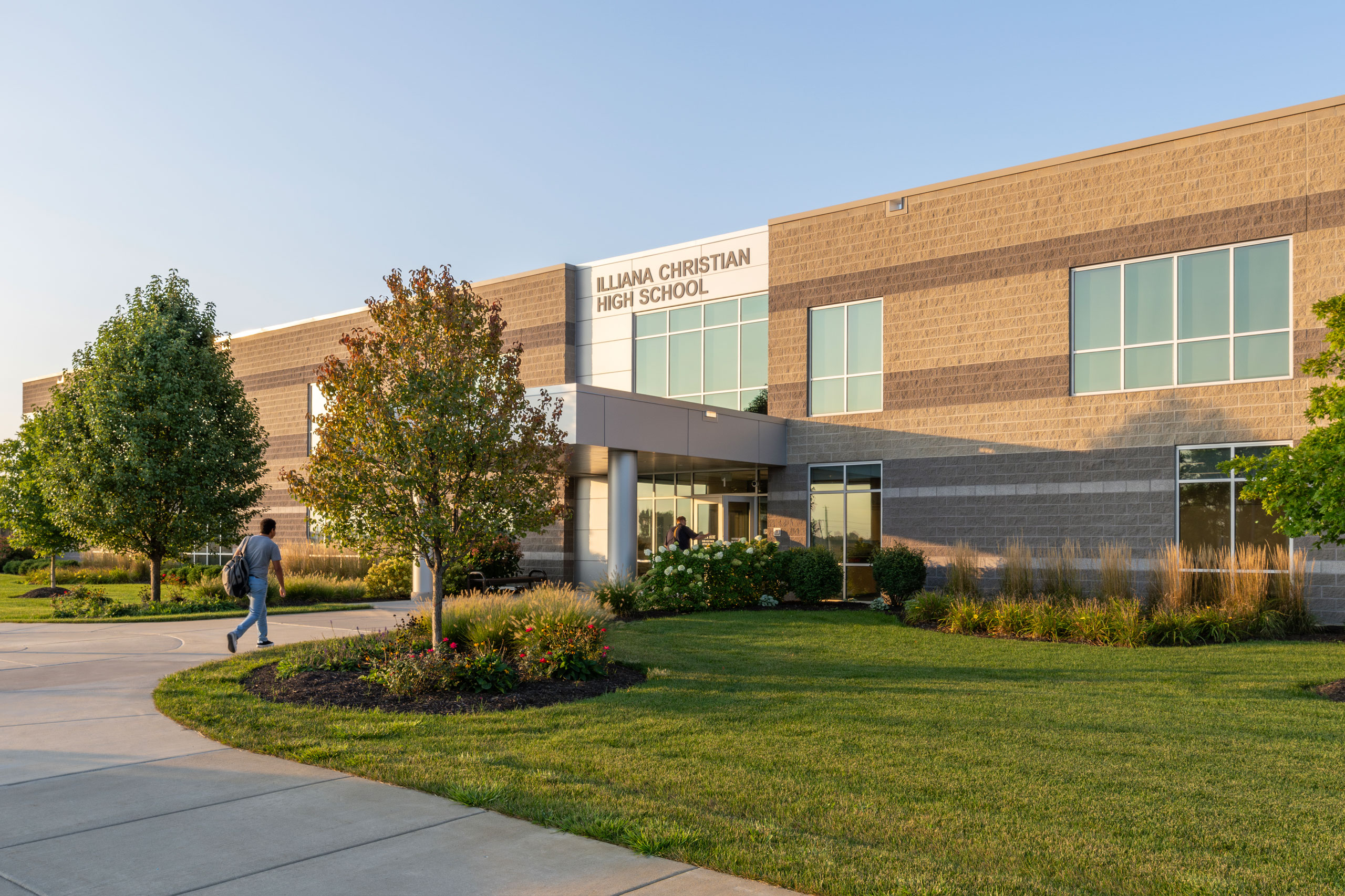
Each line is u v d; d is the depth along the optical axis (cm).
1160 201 1848
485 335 1059
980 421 2038
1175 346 1828
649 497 2669
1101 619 1455
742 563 1977
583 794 591
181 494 2027
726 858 472
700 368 2534
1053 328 1958
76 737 755
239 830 524
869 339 2225
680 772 654
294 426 3378
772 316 2367
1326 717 862
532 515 1071
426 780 616
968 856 495
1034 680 1079
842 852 489
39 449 2114
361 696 928
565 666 1041
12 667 1127
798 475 2311
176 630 1534
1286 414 1700
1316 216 1688
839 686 1019
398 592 2341
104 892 434
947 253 2103
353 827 529
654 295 2620
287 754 697
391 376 1023
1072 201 1950
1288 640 1472
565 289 2755
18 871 461
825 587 2034
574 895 433
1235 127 1775
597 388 1916
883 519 2161
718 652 1291
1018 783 630
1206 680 1083
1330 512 1016
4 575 3944
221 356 2178
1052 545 1933
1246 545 1703
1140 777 645
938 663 1212
